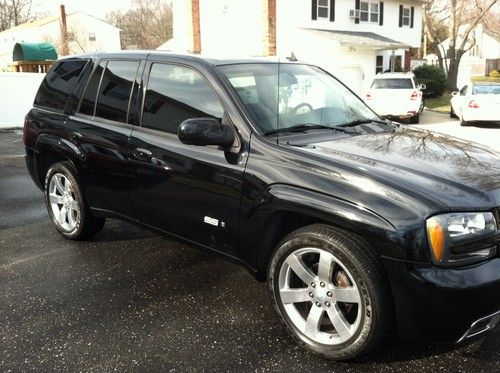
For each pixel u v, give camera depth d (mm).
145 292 4000
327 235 2957
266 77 3996
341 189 2953
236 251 3562
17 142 12953
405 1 31594
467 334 2766
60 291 4023
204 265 4516
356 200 2881
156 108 4070
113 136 4285
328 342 3053
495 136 15023
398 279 2758
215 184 3539
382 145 3537
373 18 29422
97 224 5020
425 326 2775
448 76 36281
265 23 20016
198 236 3799
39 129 5074
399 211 2768
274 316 3623
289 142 3416
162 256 4727
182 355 3152
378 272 2822
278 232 3342
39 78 16703
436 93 32312
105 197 4527
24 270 4434
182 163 3746
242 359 3105
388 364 3021
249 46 25141
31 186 7762
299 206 3057
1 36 55500
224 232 3578
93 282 4184
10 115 16422
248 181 3346
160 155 3900
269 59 4332
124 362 3082
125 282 4184
